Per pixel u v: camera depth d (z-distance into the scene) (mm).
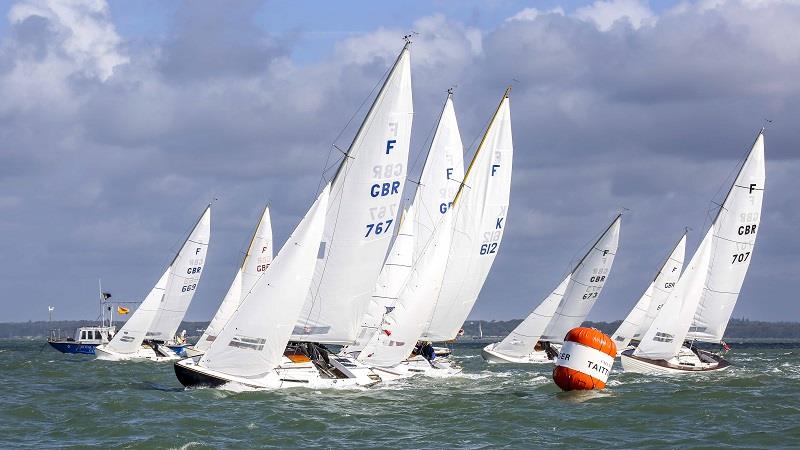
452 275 64312
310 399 44969
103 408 41719
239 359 46781
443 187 63062
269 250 91812
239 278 92000
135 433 35406
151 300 94812
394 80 50000
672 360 72000
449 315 64938
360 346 58656
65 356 108938
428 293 55969
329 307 50188
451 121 63156
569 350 49938
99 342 115500
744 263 73875
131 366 81562
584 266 89875
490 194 64875
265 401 43844
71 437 34812
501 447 33938
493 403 45500
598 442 35031
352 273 50312
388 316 55719
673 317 70812
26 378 65125
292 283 46688
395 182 50688
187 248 95812
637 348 71188
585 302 90250
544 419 40312
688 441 35250
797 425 39000
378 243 50750
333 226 49750
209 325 91812
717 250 73562
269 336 46688
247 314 46562
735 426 38938
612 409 43719
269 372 48438
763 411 43469
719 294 73812
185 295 96125
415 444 34312
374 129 49938
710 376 66812
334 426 37656
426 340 65125
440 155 62969
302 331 50000
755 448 33844
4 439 34438
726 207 73438
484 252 65125
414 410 42625
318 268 49812
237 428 36625
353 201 49906
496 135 64812
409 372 58875
